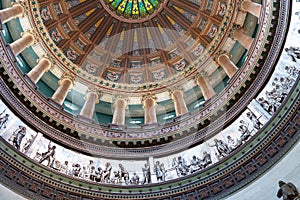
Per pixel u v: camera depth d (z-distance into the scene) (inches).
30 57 1015.0
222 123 786.8
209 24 1133.7
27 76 822.5
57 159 737.6
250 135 716.7
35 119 776.3
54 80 1039.6
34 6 1060.5
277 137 633.0
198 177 691.4
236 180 645.9
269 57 775.1
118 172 756.6
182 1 1214.3
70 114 847.7
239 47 1021.2
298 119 616.4
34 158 707.4
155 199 677.9
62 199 645.3
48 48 1065.5
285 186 560.7
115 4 1253.1
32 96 801.6
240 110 778.2
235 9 1048.2
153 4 1261.1
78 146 784.3
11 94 758.5
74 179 683.4
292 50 723.4
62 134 794.8
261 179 616.4
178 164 762.8
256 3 975.0
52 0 1127.6
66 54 1117.7
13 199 589.9
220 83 1000.2
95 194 673.6
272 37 776.3
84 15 1205.1
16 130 724.7
